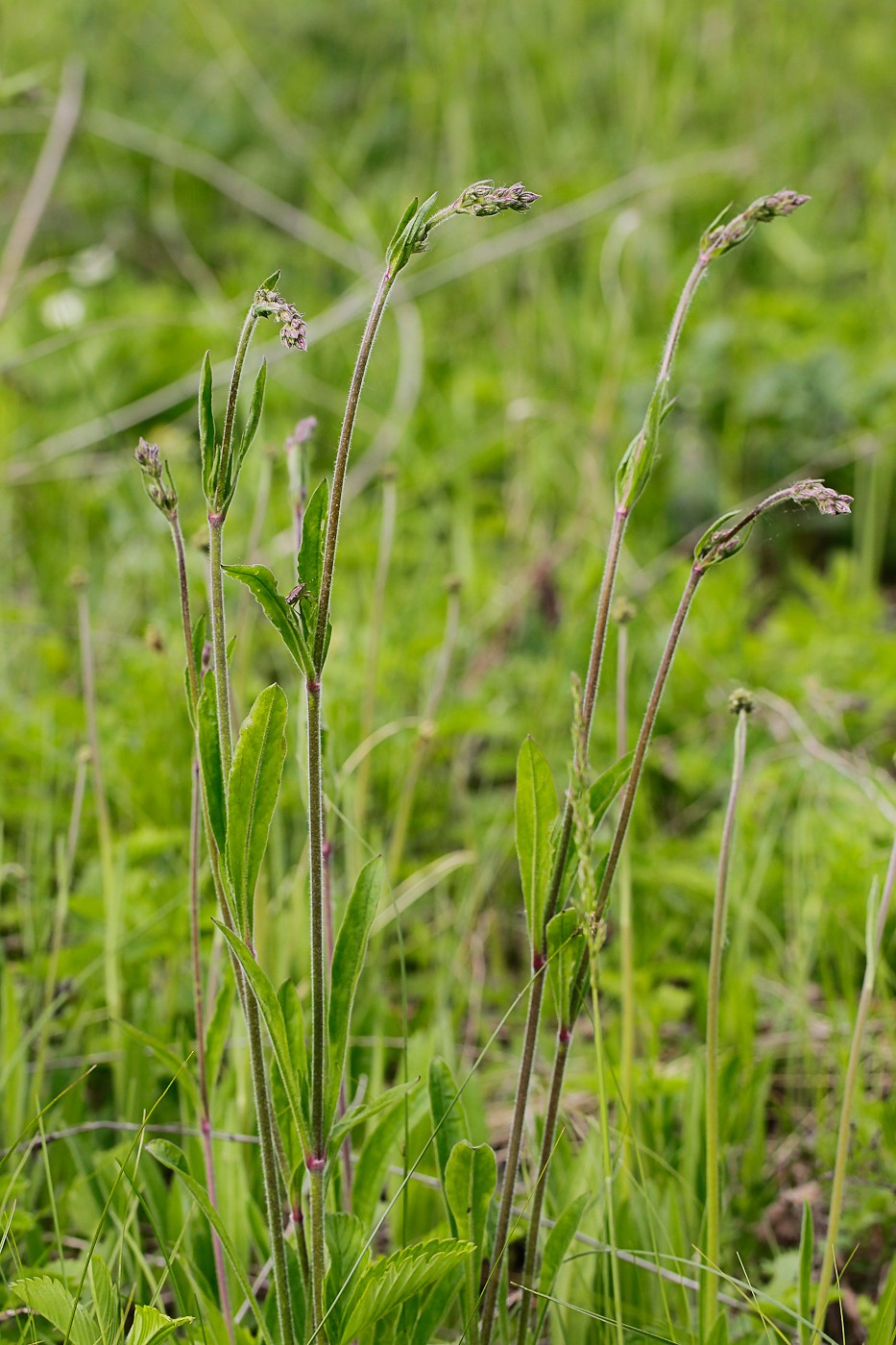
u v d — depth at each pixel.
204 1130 1.36
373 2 4.55
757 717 2.09
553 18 4.24
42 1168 1.47
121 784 1.82
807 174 3.85
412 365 3.03
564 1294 1.37
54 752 1.83
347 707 1.94
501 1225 1.30
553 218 3.37
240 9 4.60
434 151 3.94
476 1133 1.44
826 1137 1.51
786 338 3.06
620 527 1.26
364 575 2.45
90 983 1.59
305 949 1.55
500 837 1.88
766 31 4.04
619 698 1.43
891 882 1.31
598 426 2.81
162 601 2.31
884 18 4.34
